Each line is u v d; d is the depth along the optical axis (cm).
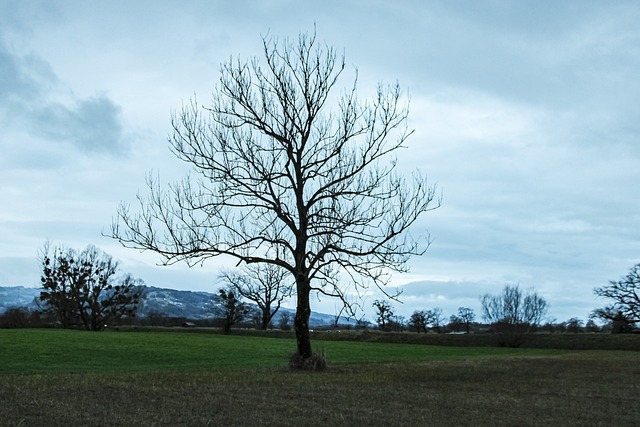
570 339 8194
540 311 9638
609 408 1920
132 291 9575
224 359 4172
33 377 2397
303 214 3105
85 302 9462
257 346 5694
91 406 1595
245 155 3142
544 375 3086
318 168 3191
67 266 9131
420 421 1556
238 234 3089
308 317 3127
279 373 2814
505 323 9275
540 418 1688
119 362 3734
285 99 3109
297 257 3088
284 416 1561
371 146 3184
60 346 4544
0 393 1770
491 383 2591
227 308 9338
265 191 3161
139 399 1753
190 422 1438
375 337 8975
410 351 6103
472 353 6028
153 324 11231
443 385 2452
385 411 1695
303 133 3125
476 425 1538
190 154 3097
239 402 1756
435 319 10881
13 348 4216
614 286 9312
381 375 2819
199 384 2161
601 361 4491
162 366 3484
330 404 1784
